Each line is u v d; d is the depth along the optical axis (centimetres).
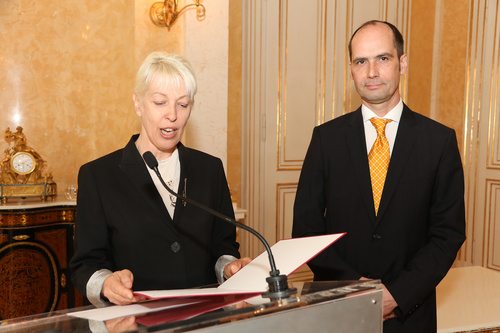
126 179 147
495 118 430
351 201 170
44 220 321
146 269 143
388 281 166
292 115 453
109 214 143
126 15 379
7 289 311
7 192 325
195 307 87
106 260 144
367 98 170
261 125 439
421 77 493
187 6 346
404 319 163
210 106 356
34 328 77
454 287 276
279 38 441
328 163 177
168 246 144
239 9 424
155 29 357
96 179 146
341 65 473
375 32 168
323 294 88
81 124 374
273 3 437
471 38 444
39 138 362
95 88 376
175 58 139
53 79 364
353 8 475
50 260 325
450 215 167
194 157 159
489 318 226
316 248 105
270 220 447
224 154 362
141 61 355
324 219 181
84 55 371
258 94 435
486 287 276
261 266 111
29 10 354
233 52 423
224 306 86
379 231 166
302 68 454
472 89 446
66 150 371
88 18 371
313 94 461
